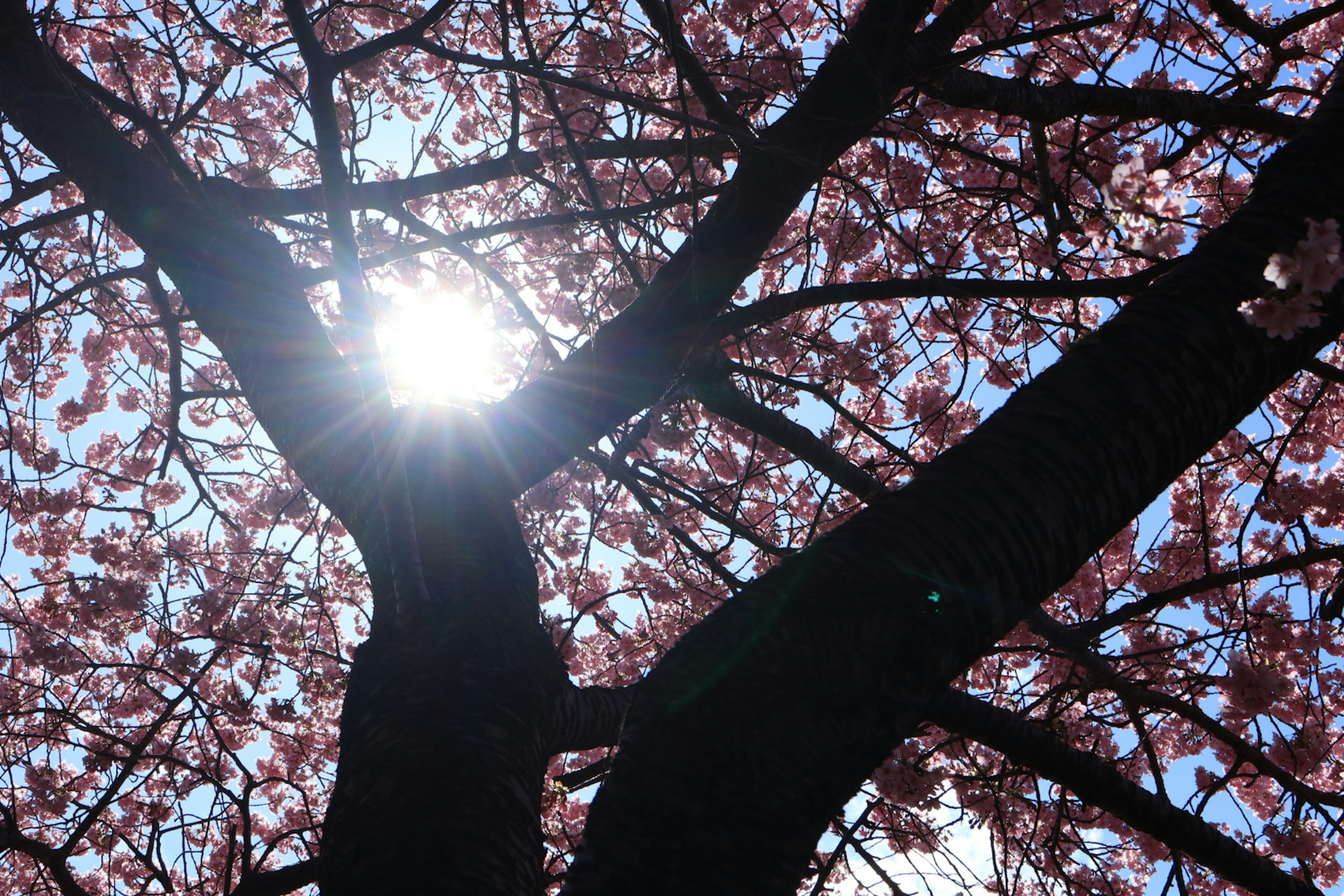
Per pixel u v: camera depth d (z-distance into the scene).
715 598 4.76
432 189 4.89
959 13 4.00
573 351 3.51
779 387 5.75
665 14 3.53
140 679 5.25
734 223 3.38
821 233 6.78
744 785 1.56
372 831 2.05
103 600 6.55
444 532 2.74
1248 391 1.91
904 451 4.47
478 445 3.10
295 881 3.99
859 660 1.64
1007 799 5.27
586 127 6.73
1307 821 5.88
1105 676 4.59
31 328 6.04
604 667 7.71
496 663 2.41
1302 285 1.78
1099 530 1.81
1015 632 6.45
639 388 3.32
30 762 5.94
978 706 4.13
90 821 4.16
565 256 5.18
